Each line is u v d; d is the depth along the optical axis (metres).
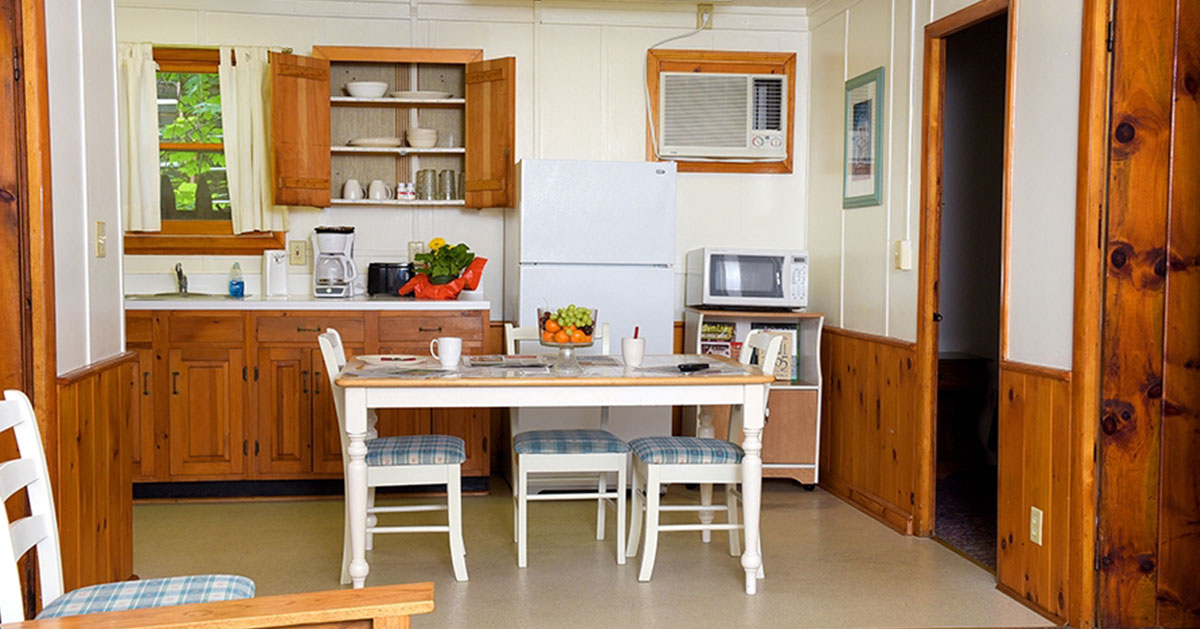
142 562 3.71
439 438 3.60
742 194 5.45
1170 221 2.97
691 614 3.15
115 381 3.17
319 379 4.69
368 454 3.37
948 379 5.24
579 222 4.69
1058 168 3.12
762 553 3.86
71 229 2.79
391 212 5.25
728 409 4.93
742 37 5.38
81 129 2.89
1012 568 3.36
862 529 4.24
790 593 3.37
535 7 5.21
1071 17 3.04
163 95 5.05
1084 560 2.99
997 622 3.09
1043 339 3.21
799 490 5.04
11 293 2.47
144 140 4.89
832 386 5.02
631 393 3.27
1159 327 2.98
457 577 3.47
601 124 5.30
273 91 4.74
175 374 4.62
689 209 5.42
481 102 5.01
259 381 4.67
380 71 5.25
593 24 5.27
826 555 3.84
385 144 5.09
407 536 4.11
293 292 5.17
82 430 2.81
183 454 4.65
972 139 5.41
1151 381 2.98
